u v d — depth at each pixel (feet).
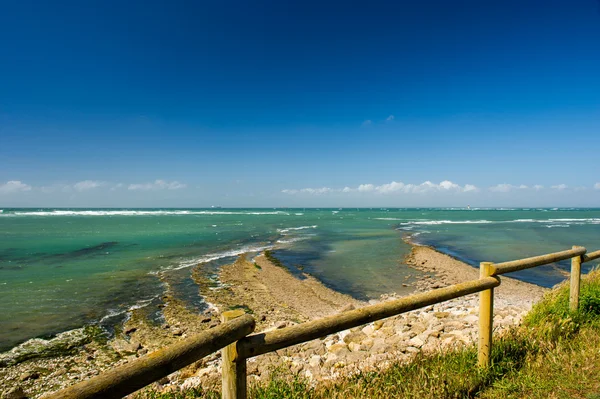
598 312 19.56
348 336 25.08
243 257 70.33
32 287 45.37
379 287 48.16
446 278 53.31
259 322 33.53
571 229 145.18
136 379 6.20
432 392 12.10
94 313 35.53
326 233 125.90
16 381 22.50
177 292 43.96
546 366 13.58
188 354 6.93
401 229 146.82
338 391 13.21
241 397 8.23
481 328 14.03
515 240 101.91
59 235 110.52
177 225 163.12
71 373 23.72
